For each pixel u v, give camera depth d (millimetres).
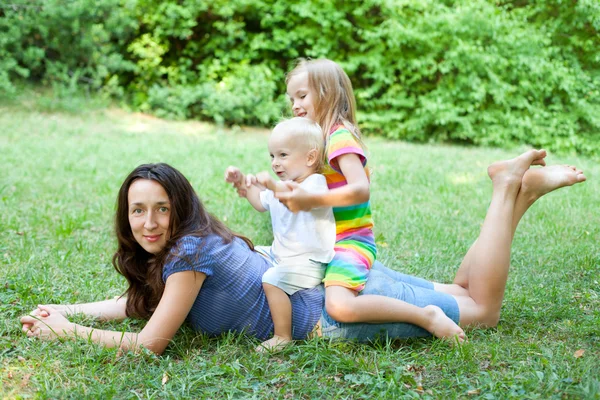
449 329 2727
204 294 2711
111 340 2604
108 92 11266
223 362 2574
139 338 2566
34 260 3838
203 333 2838
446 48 10805
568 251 4238
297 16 11625
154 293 2834
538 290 3471
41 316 2709
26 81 11359
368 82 11719
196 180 6590
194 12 11391
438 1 11062
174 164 7539
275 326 2734
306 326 2758
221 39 11594
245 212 5230
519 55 10289
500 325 2990
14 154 7680
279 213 2807
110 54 11625
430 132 11219
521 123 10383
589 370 2408
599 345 2725
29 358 2555
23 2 10734
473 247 3020
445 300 2877
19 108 10531
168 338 2604
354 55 11445
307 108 2996
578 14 10109
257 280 2762
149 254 2863
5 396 2230
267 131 11250
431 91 11008
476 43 10406
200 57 12094
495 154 9531
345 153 2764
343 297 2682
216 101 10977
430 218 5270
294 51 11469
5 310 3020
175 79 11750
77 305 3012
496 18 10312
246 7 11555
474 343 2734
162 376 2416
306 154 2795
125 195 2715
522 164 2986
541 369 2439
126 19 11070
